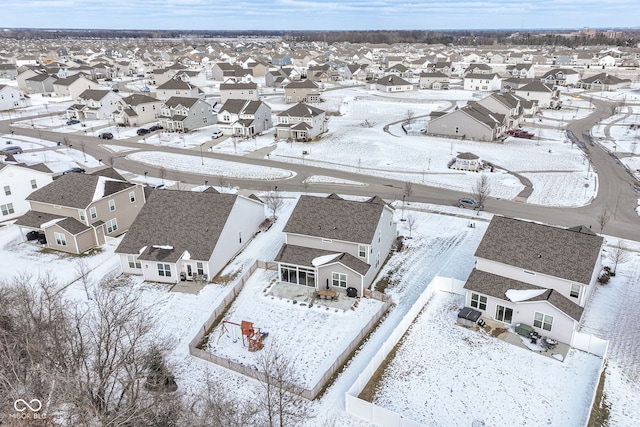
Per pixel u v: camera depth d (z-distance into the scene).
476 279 37.06
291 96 138.38
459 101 137.25
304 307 38.62
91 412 24.33
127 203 53.41
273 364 30.86
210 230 43.94
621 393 28.94
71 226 47.69
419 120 111.44
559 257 35.34
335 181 69.12
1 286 38.06
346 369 31.50
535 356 32.41
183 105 103.44
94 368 26.09
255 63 198.50
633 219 54.41
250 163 78.75
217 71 191.25
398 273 43.59
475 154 81.19
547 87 124.88
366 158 80.38
